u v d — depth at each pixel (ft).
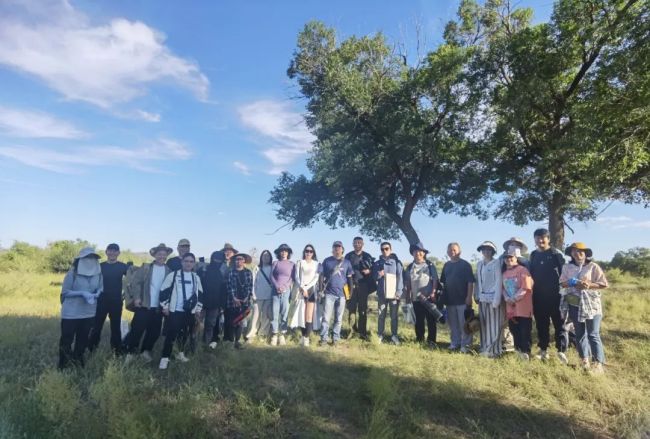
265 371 20.70
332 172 54.49
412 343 27.22
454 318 26.96
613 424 17.03
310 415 16.63
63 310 20.58
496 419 17.15
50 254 89.92
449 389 18.44
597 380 20.31
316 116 60.54
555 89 47.98
